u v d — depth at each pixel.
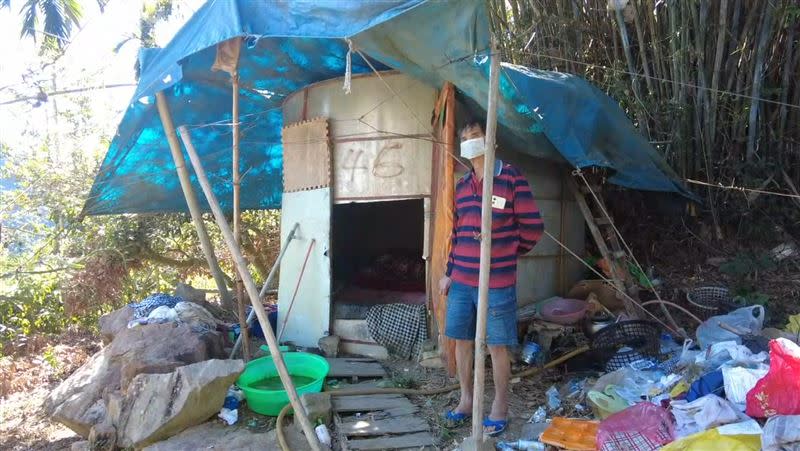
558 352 4.61
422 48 3.56
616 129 4.89
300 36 3.39
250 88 5.49
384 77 5.00
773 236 6.21
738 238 6.36
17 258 7.35
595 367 4.36
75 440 4.23
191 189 5.21
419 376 4.47
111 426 3.67
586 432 3.29
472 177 3.45
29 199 7.55
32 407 4.93
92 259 7.65
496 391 3.46
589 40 6.75
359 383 4.41
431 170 4.84
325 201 5.18
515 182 3.33
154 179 6.54
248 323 5.22
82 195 7.66
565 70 6.70
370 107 5.05
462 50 3.44
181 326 4.52
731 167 6.21
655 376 3.84
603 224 5.64
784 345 2.80
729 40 5.96
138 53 4.43
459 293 3.48
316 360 4.33
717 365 3.44
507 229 3.35
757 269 5.89
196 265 8.86
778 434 2.49
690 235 6.48
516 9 7.00
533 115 4.25
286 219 5.63
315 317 5.25
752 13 5.77
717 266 6.10
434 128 4.75
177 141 4.95
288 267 5.54
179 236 8.61
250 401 3.88
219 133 6.27
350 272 7.50
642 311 5.04
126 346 4.27
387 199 4.98
